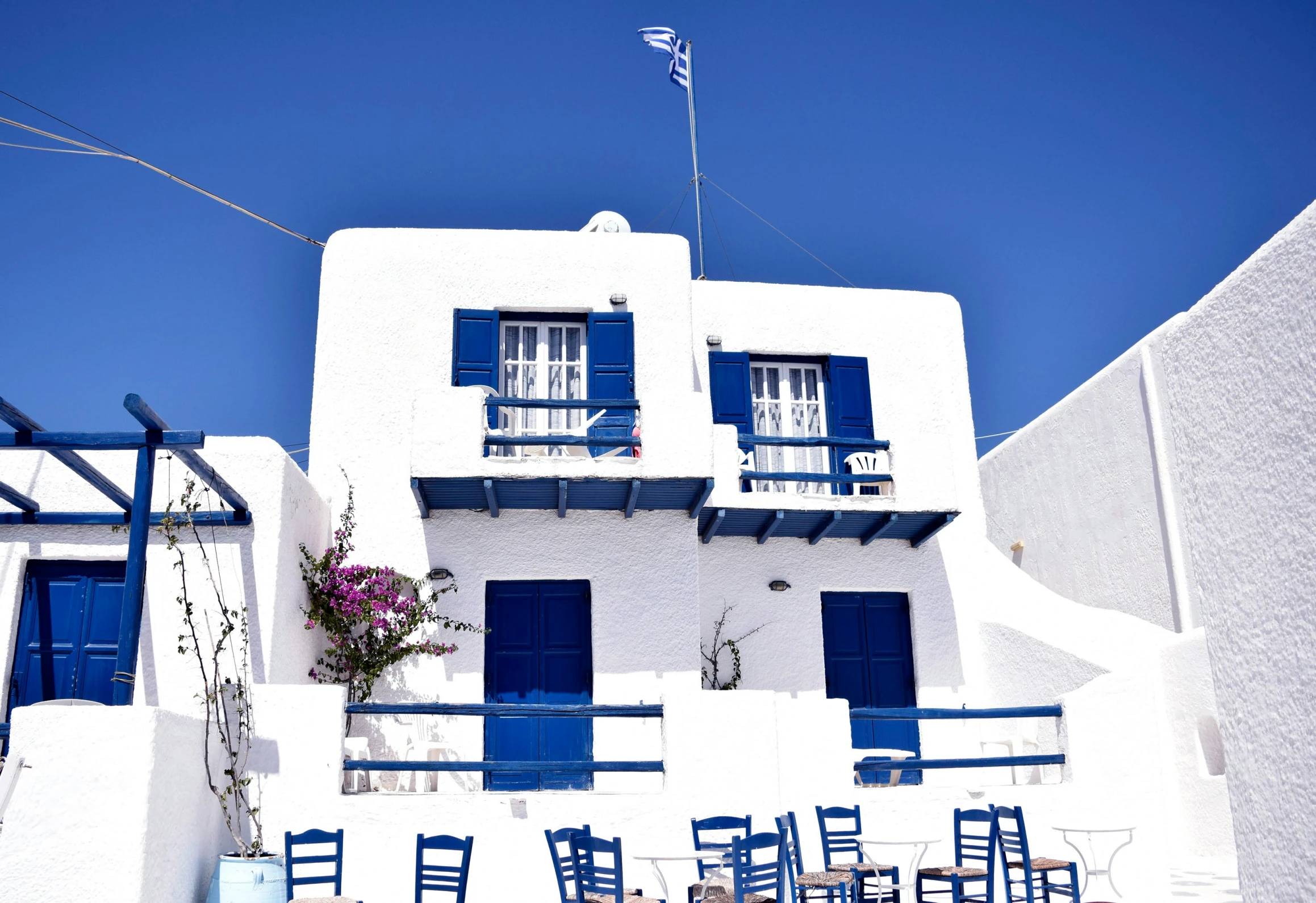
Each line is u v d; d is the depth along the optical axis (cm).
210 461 915
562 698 1042
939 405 1287
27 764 651
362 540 1056
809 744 866
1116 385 1348
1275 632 333
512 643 1053
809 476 1119
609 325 1135
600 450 1102
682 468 987
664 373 1135
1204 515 372
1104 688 932
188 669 870
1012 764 912
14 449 855
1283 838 326
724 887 721
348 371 1109
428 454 977
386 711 822
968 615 1207
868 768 877
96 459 927
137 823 649
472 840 704
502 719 1027
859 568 1200
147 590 888
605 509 1076
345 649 991
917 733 1165
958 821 755
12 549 905
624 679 1033
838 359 1272
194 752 732
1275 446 335
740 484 1118
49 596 912
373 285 1138
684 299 1162
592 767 832
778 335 1276
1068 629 1120
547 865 793
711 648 1145
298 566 961
